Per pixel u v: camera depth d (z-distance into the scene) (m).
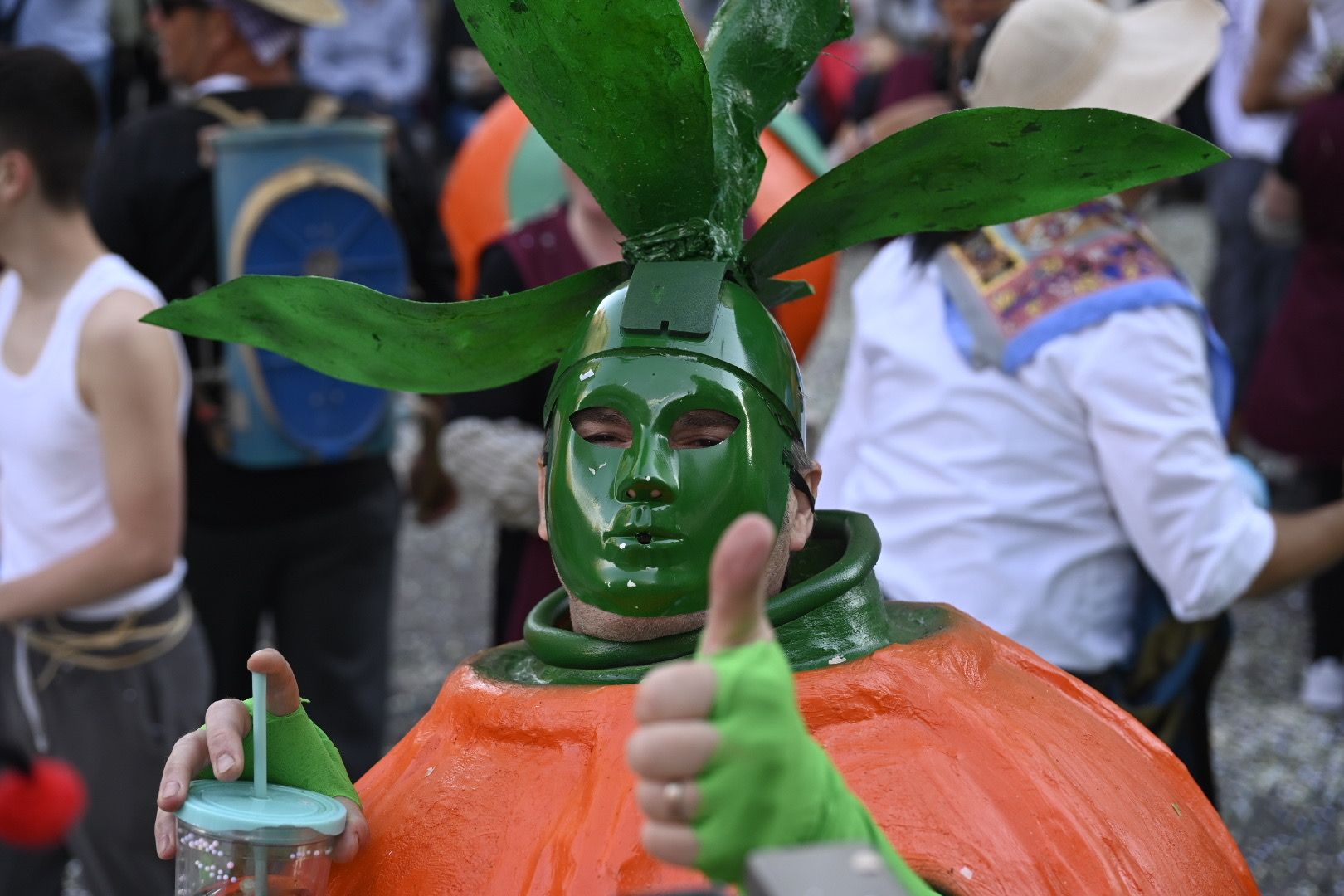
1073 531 2.17
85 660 2.53
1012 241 2.23
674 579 1.21
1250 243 5.52
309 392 3.13
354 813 1.28
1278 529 2.12
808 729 1.20
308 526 3.24
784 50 1.39
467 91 10.27
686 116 1.25
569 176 2.75
